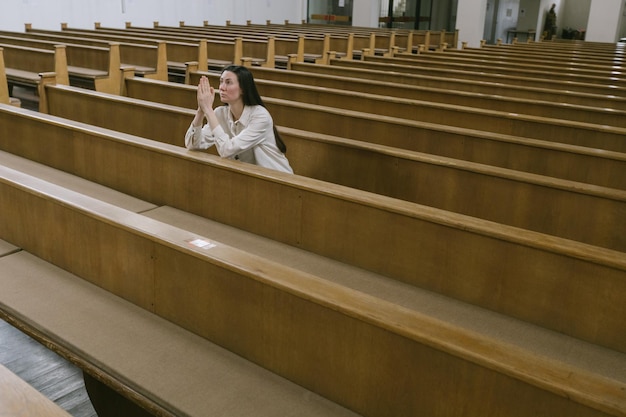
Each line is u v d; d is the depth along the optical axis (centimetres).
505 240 217
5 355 270
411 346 146
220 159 291
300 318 166
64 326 196
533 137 457
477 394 139
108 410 223
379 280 246
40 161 381
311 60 952
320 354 165
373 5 1722
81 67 748
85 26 1266
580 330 212
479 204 312
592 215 279
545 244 209
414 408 151
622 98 563
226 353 186
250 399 165
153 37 984
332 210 256
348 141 358
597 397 121
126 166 327
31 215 241
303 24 1567
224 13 1545
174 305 198
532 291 218
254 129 323
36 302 211
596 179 355
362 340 155
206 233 281
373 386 157
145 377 173
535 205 293
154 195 320
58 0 1209
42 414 104
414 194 334
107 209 214
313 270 251
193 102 514
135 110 445
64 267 235
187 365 179
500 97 541
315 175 378
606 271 201
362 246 253
